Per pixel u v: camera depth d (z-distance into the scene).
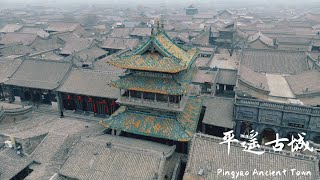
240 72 65.88
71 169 39.19
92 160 39.62
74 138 47.69
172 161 45.16
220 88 70.75
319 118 49.03
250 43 107.12
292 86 62.28
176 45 50.78
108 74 67.88
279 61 76.06
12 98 74.62
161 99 47.06
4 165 41.94
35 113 67.00
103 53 108.62
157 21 48.12
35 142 46.22
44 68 73.00
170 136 45.06
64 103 70.06
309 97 56.00
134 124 47.97
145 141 46.56
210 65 83.81
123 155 39.62
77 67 73.94
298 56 76.19
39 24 195.00
